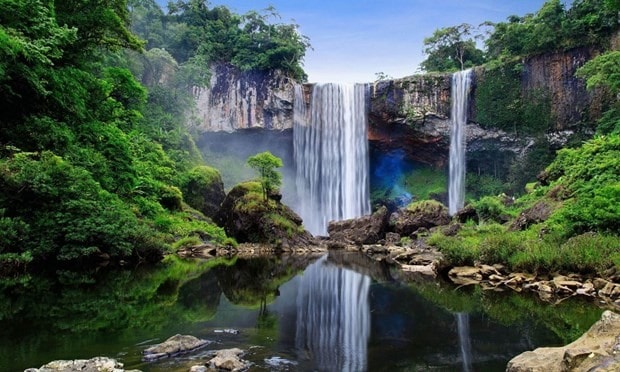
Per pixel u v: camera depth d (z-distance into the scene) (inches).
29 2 645.3
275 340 303.6
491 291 539.5
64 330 303.9
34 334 291.3
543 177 1255.5
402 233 1517.0
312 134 2309.3
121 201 813.9
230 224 1391.5
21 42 584.4
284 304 453.1
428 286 590.2
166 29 2468.0
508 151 2090.3
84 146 786.8
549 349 223.8
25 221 601.0
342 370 246.5
